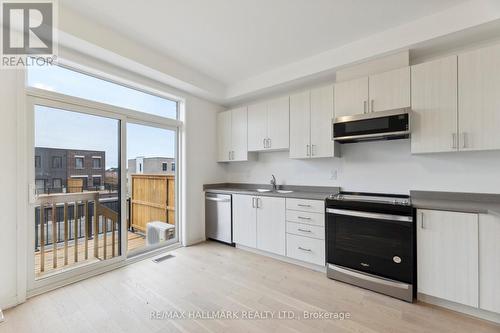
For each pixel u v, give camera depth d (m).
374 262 2.17
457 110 2.00
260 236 3.08
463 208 1.78
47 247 2.29
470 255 1.75
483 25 1.89
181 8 2.00
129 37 2.45
